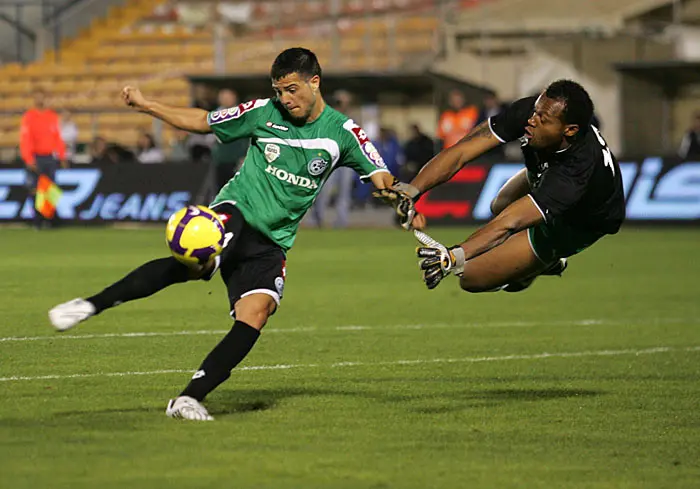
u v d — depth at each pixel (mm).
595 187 22125
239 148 75375
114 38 119750
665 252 61656
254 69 111438
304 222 87500
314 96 20344
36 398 22125
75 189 79812
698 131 78688
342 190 80750
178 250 19203
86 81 114312
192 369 26094
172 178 78375
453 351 30000
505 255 23844
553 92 20953
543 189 21172
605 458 17938
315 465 16953
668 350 30656
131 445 17938
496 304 41000
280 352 29312
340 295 43000
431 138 95000
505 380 25578
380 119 102000
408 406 22141
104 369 25938
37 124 74812
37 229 77625
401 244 67000
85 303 18812
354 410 21562
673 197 74875
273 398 22703
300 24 117062
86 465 16625
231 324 34312
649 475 16906
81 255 57594
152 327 33438
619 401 23094
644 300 42344
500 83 107250
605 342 32062
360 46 112250
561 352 30109
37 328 32688
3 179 81688
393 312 38375
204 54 116250
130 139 106000
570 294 44156
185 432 19000
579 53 104500
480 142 22438
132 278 19219
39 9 121125
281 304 40094
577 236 23750
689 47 103188
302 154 20578
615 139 103250
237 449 17859
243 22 119312
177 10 122062
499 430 19953
